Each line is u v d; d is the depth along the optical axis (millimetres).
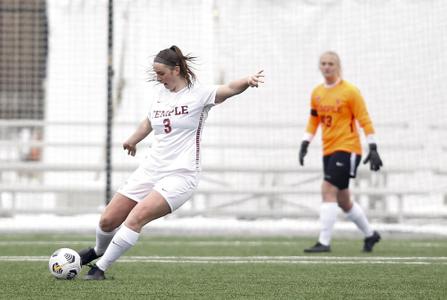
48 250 42656
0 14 72500
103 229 27469
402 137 68562
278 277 30344
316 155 69562
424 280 29453
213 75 65500
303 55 67312
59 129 68250
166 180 26375
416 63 67062
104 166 62906
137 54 66438
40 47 71312
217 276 30578
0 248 43938
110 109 55750
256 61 66875
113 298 23688
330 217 42406
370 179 67125
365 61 67312
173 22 65938
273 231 58875
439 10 66688
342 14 67250
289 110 67875
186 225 59156
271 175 68688
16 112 74188
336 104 41000
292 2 67188
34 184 63031
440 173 67125
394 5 67188
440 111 67188
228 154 68750
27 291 25078
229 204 65000
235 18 66375
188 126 26422
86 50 67250
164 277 30031
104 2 66812
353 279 29750
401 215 61062
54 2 67500
